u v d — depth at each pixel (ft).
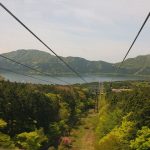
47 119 223.30
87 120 330.95
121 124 185.06
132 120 172.76
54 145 212.64
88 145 218.79
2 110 182.50
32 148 169.99
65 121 263.08
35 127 196.75
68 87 416.67
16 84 232.53
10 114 185.88
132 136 161.58
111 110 241.14
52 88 331.16
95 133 244.22
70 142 218.79
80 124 301.63
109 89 400.06
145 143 145.28
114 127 194.49
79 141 230.89
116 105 237.86
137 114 168.66
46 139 189.78
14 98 196.65
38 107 214.07
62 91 341.41
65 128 253.85
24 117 196.65
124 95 241.76
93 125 290.56
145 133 149.28
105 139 165.89
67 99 323.98
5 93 193.16
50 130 216.74
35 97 219.82
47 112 225.35
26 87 242.78
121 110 210.38
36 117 207.72
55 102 262.06
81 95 422.41
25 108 200.54
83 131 269.23
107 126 205.05
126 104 204.03
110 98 293.84
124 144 158.81
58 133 221.25
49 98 252.42
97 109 400.06
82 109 383.65
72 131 265.13
